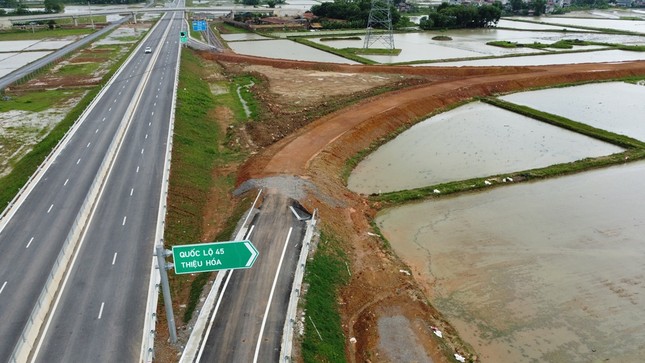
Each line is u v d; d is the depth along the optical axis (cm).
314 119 6206
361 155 5328
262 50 11875
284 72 9350
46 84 8281
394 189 4544
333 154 5066
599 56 10906
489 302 2988
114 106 6400
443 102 7144
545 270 3291
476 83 7912
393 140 5859
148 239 3256
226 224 3728
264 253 3216
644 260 3400
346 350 2570
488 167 5012
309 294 2825
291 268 3059
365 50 11462
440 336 2694
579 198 4331
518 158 5247
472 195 4409
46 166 4441
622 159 5109
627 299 2998
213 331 2520
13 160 5038
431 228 3866
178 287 2956
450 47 12275
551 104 7256
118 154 4709
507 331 2745
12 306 2602
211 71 9712
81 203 3762
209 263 2181
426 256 3488
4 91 7638
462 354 2567
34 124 6159
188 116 6141
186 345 2419
